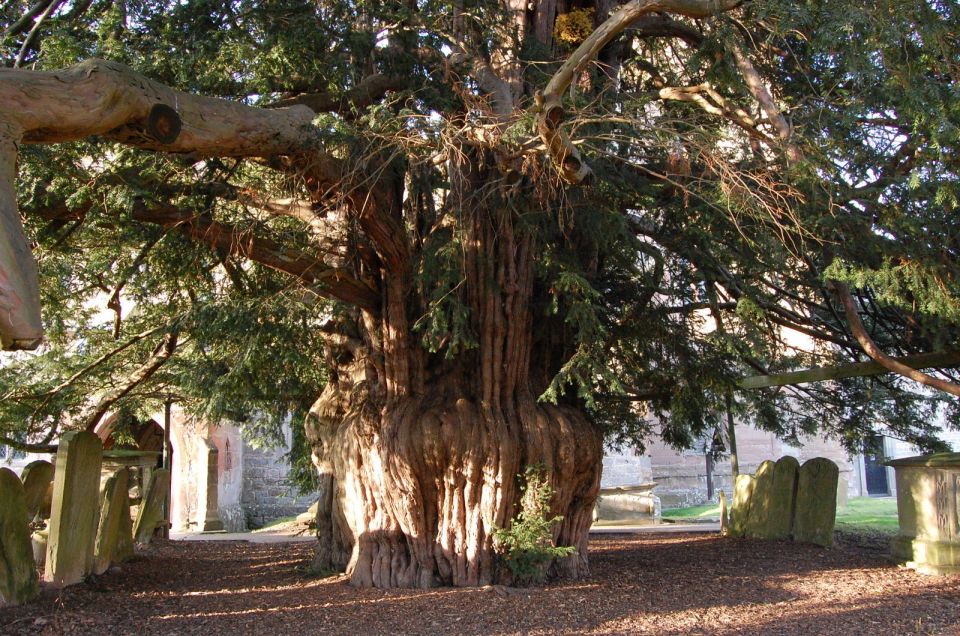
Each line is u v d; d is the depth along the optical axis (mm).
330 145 7246
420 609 7070
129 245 9789
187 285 10758
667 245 8812
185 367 13164
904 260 7918
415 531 8211
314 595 7867
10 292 3426
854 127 8414
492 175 8273
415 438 8055
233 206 9336
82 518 8359
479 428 8117
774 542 11797
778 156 7930
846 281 8148
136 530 12148
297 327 10727
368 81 8844
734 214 7934
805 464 11805
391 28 8844
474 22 9008
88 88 4922
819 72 9516
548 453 8281
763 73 9711
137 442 24391
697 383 9992
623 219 8047
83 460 8281
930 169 7805
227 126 6195
